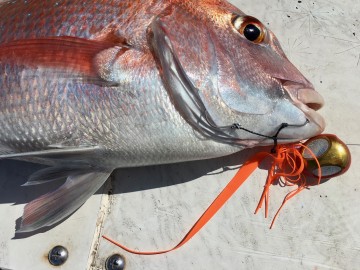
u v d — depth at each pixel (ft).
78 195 0.73
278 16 0.86
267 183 0.77
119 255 0.77
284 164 0.78
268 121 0.67
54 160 0.72
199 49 0.65
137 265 0.76
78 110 0.65
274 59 0.69
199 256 0.76
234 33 0.67
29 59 0.65
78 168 0.73
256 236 0.76
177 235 0.77
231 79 0.66
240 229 0.76
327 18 0.85
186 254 0.76
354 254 0.73
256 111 0.66
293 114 0.68
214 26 0.67
